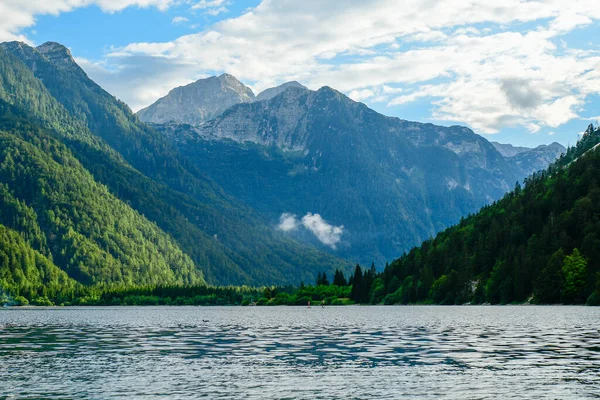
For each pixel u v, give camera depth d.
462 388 61.25
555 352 84.06
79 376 69.69
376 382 64.81
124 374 70.75
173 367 75.81
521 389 60.34
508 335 108.44
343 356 84.19
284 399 57.56
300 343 102.94
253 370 73.00
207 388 62.62
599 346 90.25
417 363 76.62
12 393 60.69
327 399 57.47
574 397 57.00
